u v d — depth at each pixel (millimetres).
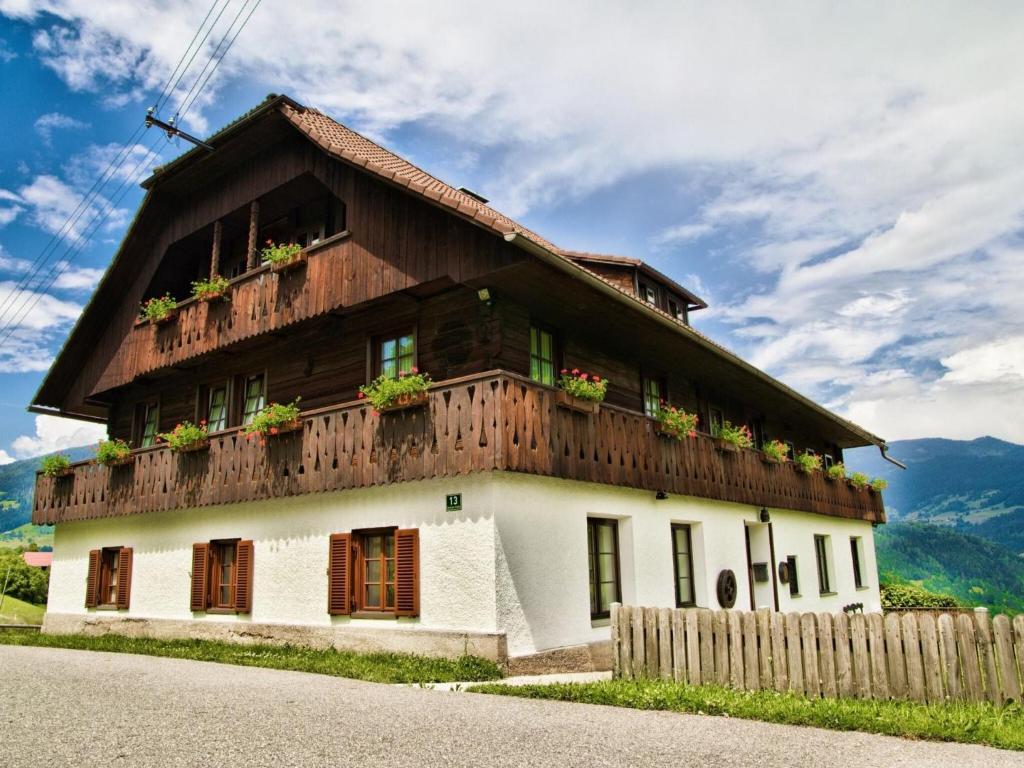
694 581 14688
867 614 7645
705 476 14836
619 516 12570
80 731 6203
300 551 12578
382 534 11586
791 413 20703
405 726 6410
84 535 17812
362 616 11438
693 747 5871
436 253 11656
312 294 13492
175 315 16500
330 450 12008
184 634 14453
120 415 19203
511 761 5391
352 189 13305
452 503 10562
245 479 13445
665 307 19250
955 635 7262
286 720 6605
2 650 13539
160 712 6957
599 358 14055
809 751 5816
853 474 22828
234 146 15297
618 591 12562
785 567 18219
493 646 9773
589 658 11188
